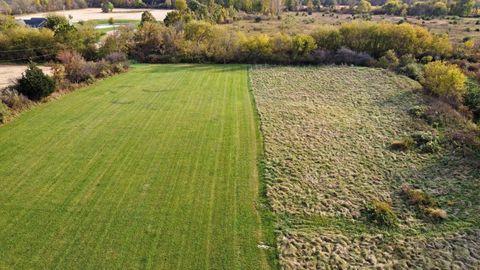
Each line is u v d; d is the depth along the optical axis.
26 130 23.16
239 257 13.12
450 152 21.03
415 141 22.20
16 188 17.00
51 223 14.71
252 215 15.34
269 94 30.69
